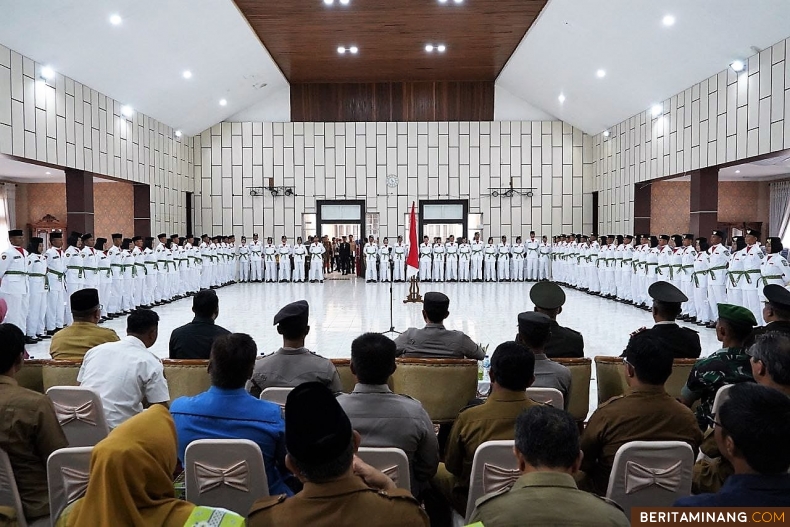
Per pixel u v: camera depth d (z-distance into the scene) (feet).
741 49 34.19
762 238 68.80
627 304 41.57
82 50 35.70
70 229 40.60
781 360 7.09
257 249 58.95
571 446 4.98
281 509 4.74
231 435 7.39
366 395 7.72
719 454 7.89
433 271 59.06
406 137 62.34
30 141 34.32
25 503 7.59
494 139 62.34
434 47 49.60
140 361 9.83
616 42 39.68
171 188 57.00
